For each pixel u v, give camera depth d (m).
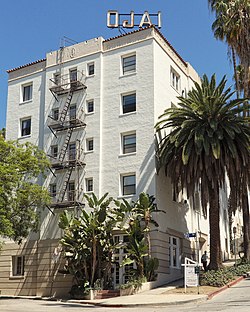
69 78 36.81
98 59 35.59
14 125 39.22
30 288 33.50
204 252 37.62
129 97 33.75
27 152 29.81
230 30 37.38
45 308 21.88
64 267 32.19
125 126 32.97
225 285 25.72
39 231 34.38
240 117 28.84
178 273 31.86
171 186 32.78
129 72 34.25
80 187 33.50
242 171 28.59
